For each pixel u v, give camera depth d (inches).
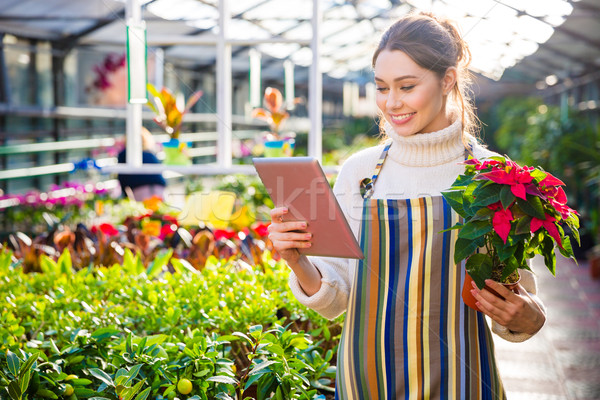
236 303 79.9
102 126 343.6
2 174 240.7
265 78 536.1
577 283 232.7
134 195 178.4
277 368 62.2
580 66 424.2
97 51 304.0
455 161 57.5
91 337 65.4
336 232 50.6
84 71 307.0
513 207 50.7
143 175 178.5
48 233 120.8
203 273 90.7
